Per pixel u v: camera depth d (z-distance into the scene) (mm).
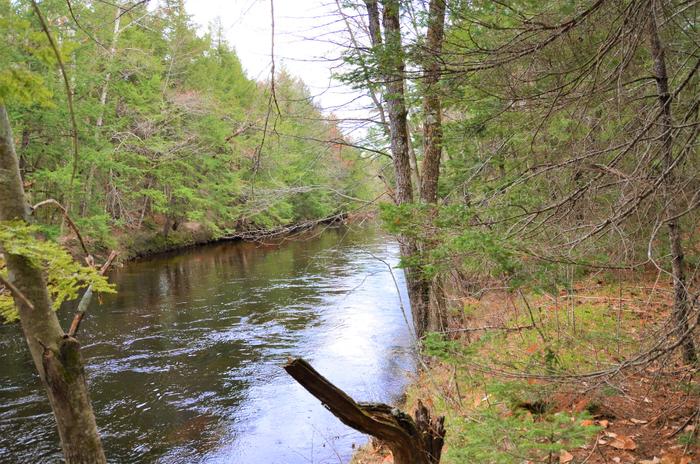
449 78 4176
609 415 4309
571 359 5066
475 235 3297
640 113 4336
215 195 23016
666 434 3955
